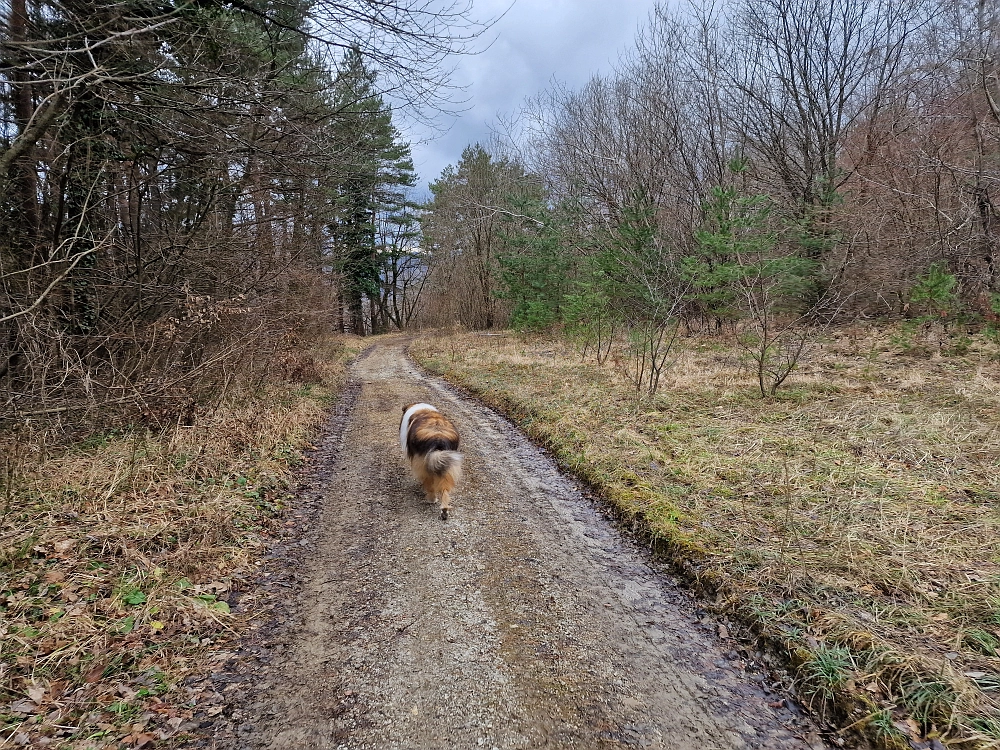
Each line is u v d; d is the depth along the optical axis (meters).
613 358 13.23
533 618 3.78
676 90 17.72
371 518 5.51
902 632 3.21
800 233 13.45
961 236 11.47
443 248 36.41
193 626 3.63
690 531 4.67
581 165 18.69
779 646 3.30
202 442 6.57
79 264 6.76
